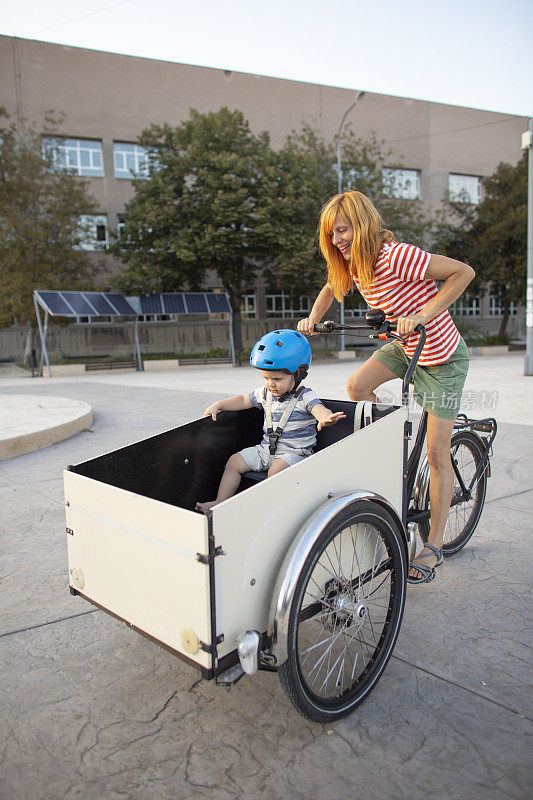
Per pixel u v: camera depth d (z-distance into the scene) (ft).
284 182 71.61
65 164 73.77
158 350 87.15
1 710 6.83
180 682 7.36
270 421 8.60
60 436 21.70
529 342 44.68
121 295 73.05
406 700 6.89
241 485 8.98
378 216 7.95
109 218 83.66
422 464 9.67
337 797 5.50
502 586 9.77
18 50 75.10
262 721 6.59
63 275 71.72
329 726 6.48
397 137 99.66
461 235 90.68
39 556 11.20
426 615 8.86
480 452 11.10
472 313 110.32
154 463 8.30
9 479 16.49
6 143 66.33
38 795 5.57
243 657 5.54
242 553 5.64
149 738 6.34
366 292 8.63
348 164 85.05
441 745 6.15
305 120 92.99
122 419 26.84
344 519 6.30
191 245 68.39
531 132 41.86
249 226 70.95
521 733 6.30
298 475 6.13
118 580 6.45
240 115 71.87
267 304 95.86
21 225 66.23
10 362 79.46
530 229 43.65
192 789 5.63
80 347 82.33
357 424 8.23
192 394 37.63
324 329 8.98
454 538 11.27
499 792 5.52
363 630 8.28
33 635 8.48
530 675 7.33
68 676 7.50
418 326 7.82
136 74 82.53
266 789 5.61
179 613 5.73
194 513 5.37
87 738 6.36
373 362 9.52
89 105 80.48
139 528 5.99
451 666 7.55
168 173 72.43
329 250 8.50
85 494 6.68
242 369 68.80
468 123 105.29
